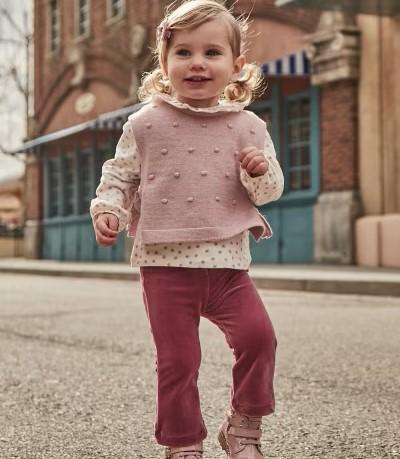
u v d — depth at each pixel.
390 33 12.59
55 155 22.25
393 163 12.64
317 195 13.62
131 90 18.66
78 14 21.36
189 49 2.36
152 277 2.35
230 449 2.38
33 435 3.03
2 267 16.95
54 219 22.08
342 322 6.43
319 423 3.16
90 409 3.46
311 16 13.70
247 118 2.48
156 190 2.36
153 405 3.54
